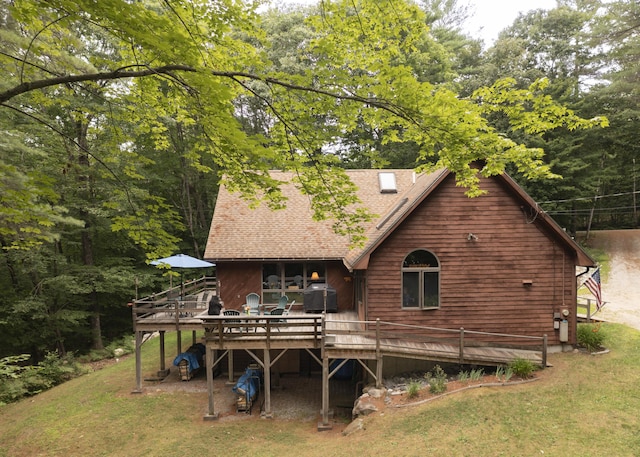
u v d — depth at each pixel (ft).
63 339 63.31
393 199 59.77
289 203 59.57
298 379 48.88
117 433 34.50
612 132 95.20
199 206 99.30
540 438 25.30
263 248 51.42
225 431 34.58
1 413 42.32
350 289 52.70
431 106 19.51
